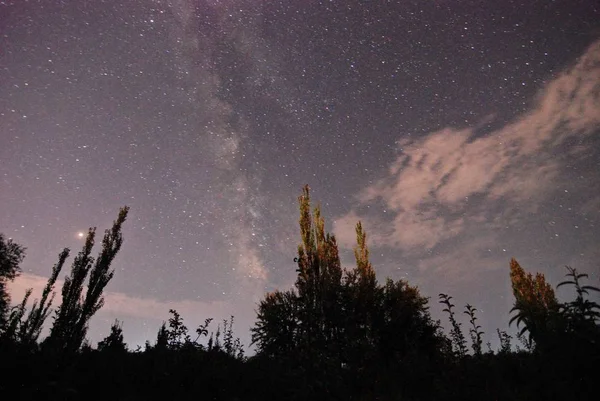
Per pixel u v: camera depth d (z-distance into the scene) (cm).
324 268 1255
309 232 1353
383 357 997
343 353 812
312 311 910
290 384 680
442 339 1102
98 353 844
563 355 305
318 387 650
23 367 632
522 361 519
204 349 847
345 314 982
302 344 784
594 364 289
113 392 635
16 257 1550
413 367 750
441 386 569
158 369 729
